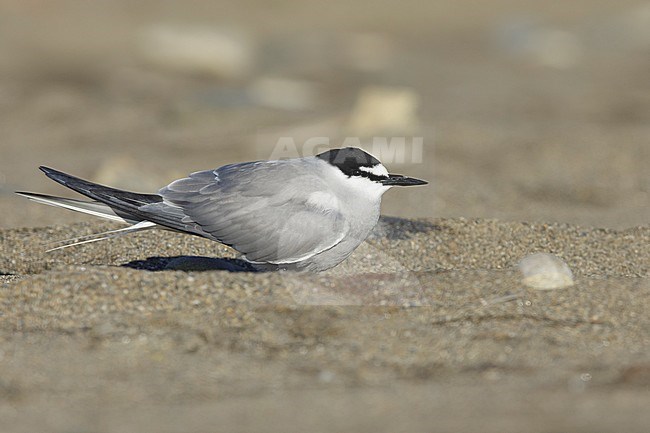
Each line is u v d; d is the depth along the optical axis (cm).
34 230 1163
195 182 936
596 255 1079
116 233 1005
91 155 1705
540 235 1140
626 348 791
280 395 707
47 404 689
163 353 775
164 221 919
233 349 786
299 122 1959
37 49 2709
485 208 1371
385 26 3291
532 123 1942
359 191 920
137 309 848
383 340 808
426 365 763
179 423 659
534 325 838
